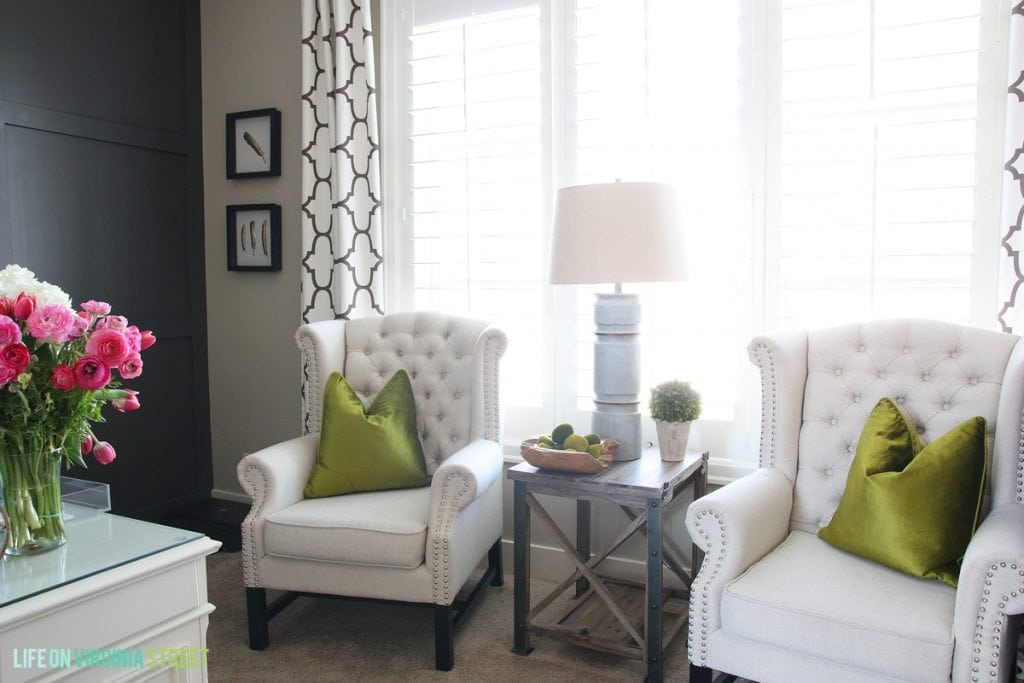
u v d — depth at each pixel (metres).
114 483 3.25
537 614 2.40
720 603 1.76
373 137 2.99
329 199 3.09
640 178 2.62
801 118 2.40
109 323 1.52
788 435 2.15
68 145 3.02
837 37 2.34
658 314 2.62
